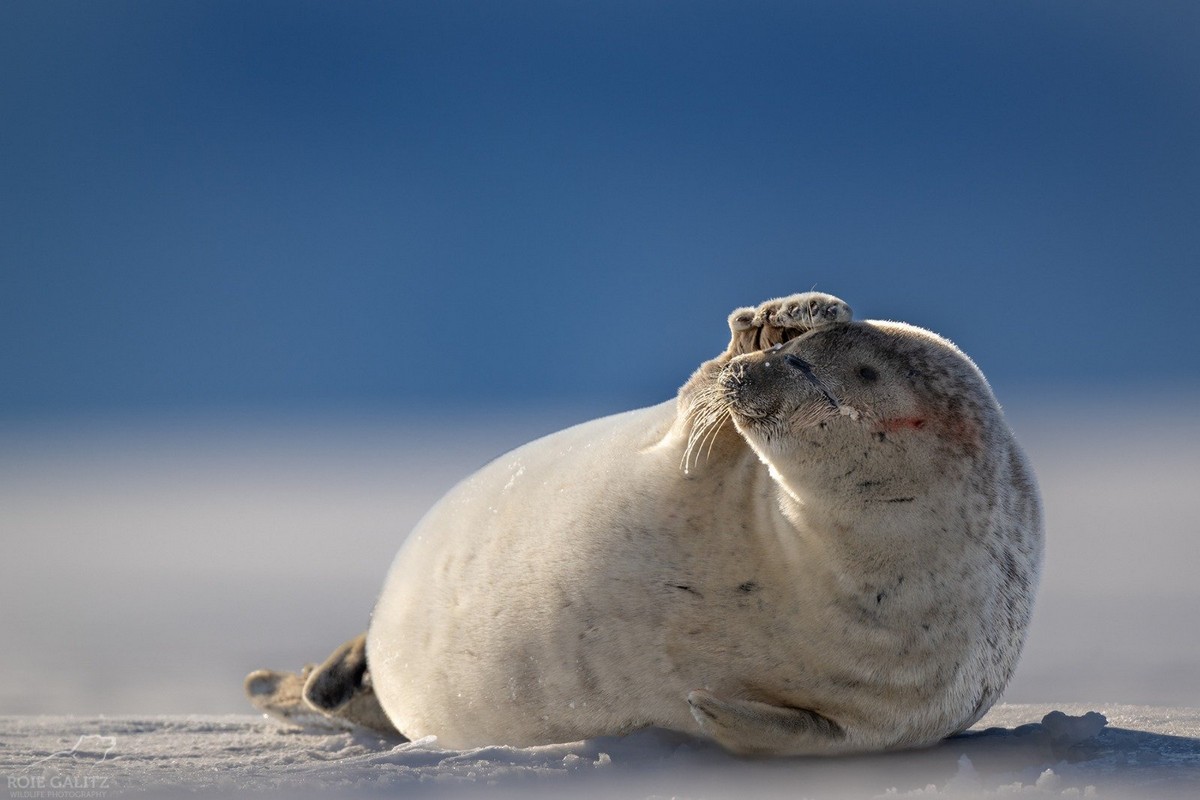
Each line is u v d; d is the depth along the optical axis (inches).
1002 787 599.2
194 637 1696.6
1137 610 1723.7
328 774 634.2
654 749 693.3
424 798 597.3
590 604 714.8
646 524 717.3
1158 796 585.6
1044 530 752.3
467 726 768.9
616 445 776.3
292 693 933.2
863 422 665.6
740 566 695.7
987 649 704.4
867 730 694.5
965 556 679.7
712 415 706.8
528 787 622.5
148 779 634.2
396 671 813.9
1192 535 2532.0
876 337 693.3
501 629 743.7
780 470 674.8
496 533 776.9
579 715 723.4
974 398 700.7
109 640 1691.7
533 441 863.7
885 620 673.6
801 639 684.7
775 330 732.7
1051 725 743.1
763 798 619.2
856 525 668.1
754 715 667.4
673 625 701.3
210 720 979.9
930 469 669.9
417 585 811.4
